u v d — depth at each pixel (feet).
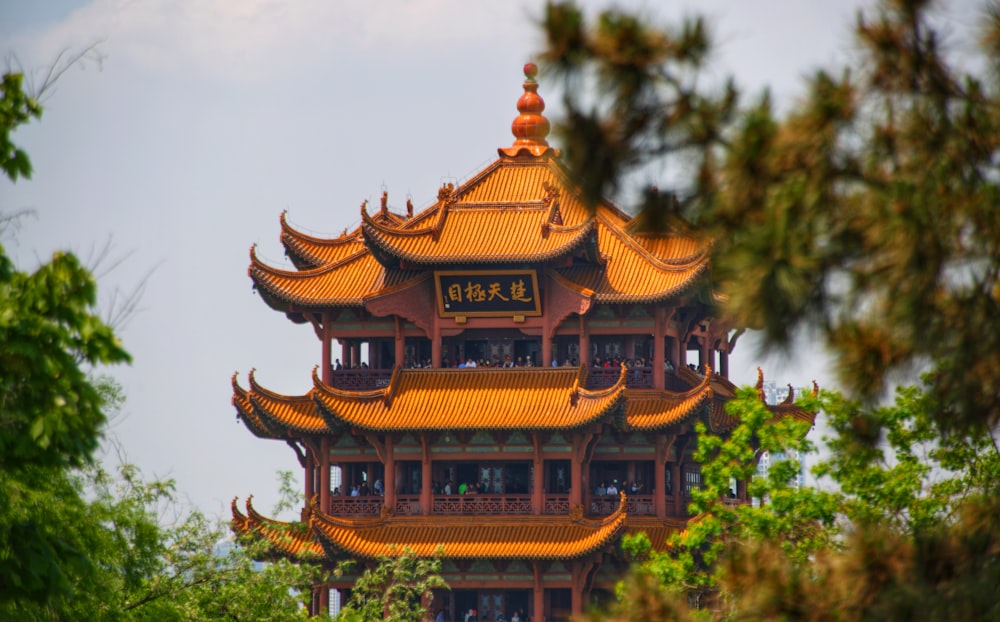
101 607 610.24
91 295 388.98
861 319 295.28
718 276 299.17
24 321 381.81
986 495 366.22
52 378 384.68
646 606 348.79
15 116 403.95
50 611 493.36
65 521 556.10
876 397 295.28
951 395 307.37
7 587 408.26
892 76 287.48
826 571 329.11
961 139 287.28
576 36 281.95
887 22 287.48
